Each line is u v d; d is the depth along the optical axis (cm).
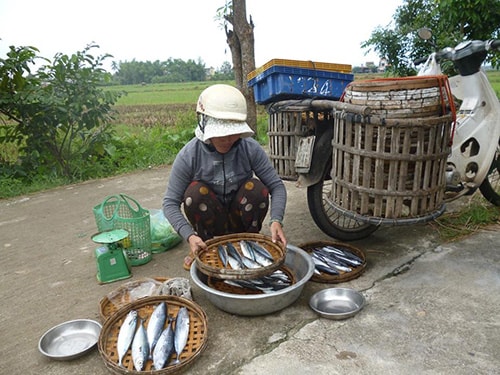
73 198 553
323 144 322
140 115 1916
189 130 865
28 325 265
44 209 512
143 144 815
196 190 282
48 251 382
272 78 354
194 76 9000
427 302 264
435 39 752
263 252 260
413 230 372
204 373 211
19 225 459
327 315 247
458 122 332
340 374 206
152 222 370
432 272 299
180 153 285
